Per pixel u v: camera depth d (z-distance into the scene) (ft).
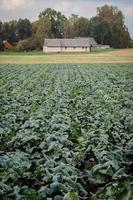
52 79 113.70
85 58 291.17
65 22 630.33
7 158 28.40
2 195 22.88
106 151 30.09
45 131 39.37
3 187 23.75
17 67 182.39
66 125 40.86
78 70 158.51
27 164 27.71
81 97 69.36
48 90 83.25
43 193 22.72
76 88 88.12
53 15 623.77
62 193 22.56
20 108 57.16
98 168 26.84
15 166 26.99
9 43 527.40
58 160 29.14
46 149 32.07
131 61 249.96
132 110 55.62
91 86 91.40
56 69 166.30
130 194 21.34
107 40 575.38
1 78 117.60
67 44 474.49
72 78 116.57
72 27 625.41
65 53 416.67
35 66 192.65
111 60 263.49
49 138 34.06
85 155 31.96
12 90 85.51
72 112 53.31
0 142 37.01
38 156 30.68
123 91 80.79
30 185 25.45
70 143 34.47
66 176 25.05
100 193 23.63
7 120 46.55
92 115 50.96
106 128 40.29
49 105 59.67
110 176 26.20
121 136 37.73
